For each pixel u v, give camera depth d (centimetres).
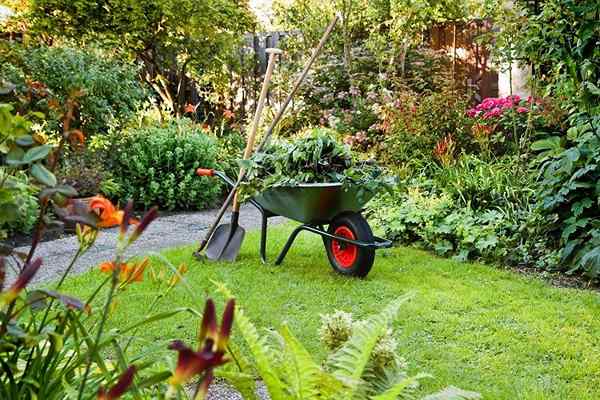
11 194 139
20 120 128
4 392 131
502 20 623
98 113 708
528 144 623
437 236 502
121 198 711
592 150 432
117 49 866
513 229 491
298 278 417
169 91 985
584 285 418
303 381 141
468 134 705
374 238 421
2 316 120
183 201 730
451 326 330
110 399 86
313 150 436
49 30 880
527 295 385
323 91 890
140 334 307
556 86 480
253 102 988
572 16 439
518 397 251
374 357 164
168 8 870
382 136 737
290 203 433
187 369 74
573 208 438
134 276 147
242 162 433
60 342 127
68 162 649
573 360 290
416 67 862
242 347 288
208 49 955
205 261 456
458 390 162
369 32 930
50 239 546
